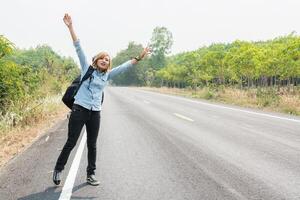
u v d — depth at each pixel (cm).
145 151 788
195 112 1717
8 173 616
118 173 602
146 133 1057
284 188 512
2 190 514
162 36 12444
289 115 1548
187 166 646
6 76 1139
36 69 2278
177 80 6562
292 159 698
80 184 541
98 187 524
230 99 2609
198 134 1027
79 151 796
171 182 544
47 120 1473
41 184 542
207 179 559
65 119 1559
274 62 3400
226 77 4325
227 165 651
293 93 3556
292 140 915
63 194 492
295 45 3122
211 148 815
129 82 14550
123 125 1250
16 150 867
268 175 582
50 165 670
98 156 742
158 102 2520
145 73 11956
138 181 552
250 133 1038
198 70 4734
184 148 818
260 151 777
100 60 521
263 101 2120
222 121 1338
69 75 3419
